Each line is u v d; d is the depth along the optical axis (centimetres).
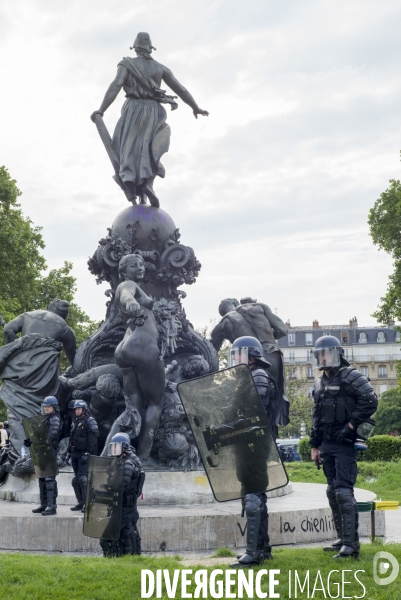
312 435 841
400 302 3706
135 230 1525
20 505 1262
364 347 10119
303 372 9888
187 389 776
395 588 693
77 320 3919
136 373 1295
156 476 1246
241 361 824
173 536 1034
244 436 764
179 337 1466
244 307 1505
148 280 1527
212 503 1245
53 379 1475
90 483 880
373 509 963
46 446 1116
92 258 1545
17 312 3553
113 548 880
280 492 1380
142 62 1585
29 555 878
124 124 1570
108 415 1384
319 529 1114
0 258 3438
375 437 2925
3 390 1480
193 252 1545
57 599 679
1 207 3475
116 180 1573
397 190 3769
